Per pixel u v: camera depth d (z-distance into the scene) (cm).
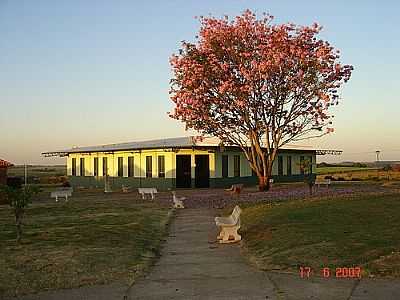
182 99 3061
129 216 1939
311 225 1351
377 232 1159
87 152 4822
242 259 1076
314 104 3095
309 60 2991
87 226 1614
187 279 890
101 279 890
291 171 4731
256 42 3039
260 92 3038
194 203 2473
